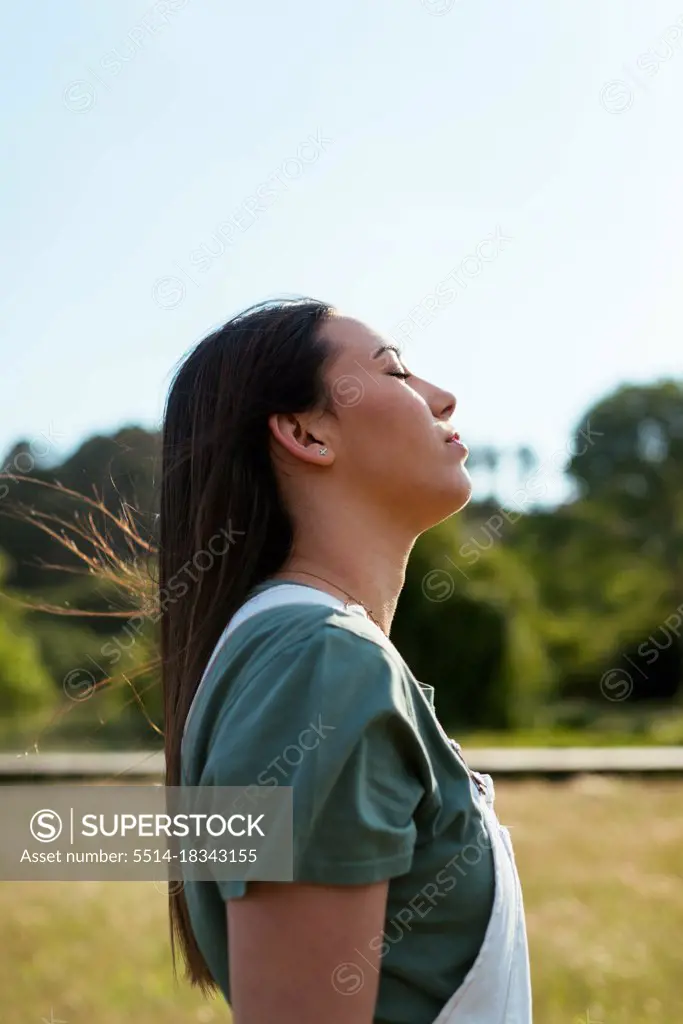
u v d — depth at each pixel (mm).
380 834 1443
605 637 28641
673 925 6227
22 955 5805
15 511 2611
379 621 1881
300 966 1419
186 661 1957
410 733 1524
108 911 6605
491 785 1949
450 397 2006
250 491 1923
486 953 1608
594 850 8219
